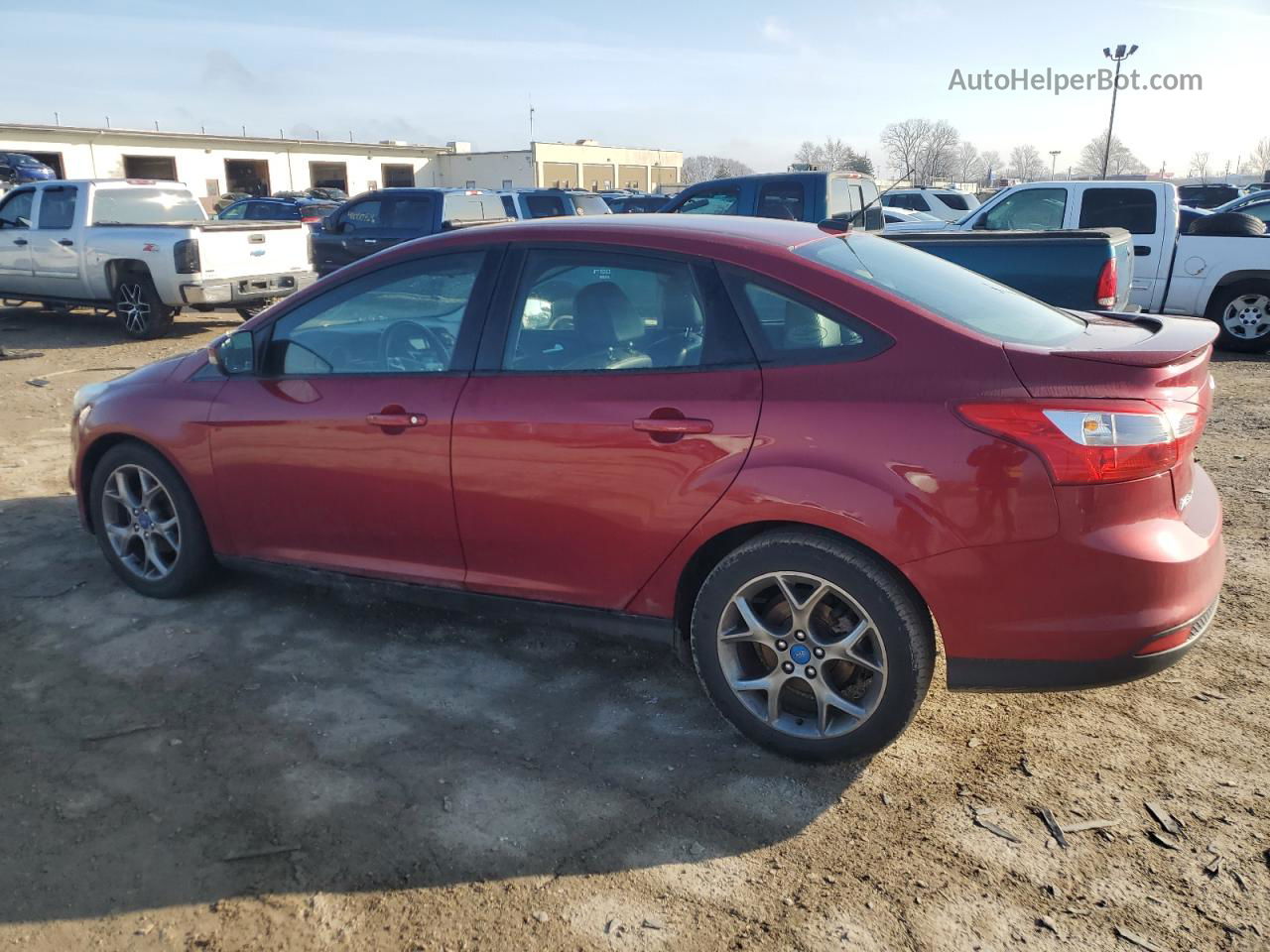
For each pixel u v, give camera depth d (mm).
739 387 3039
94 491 4445
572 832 2842
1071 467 2660
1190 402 2779
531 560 3477
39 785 3045
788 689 3191
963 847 2758
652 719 3441
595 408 3219
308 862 2715
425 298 3666
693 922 2496
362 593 3924
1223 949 2381
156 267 11578
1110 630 2725
